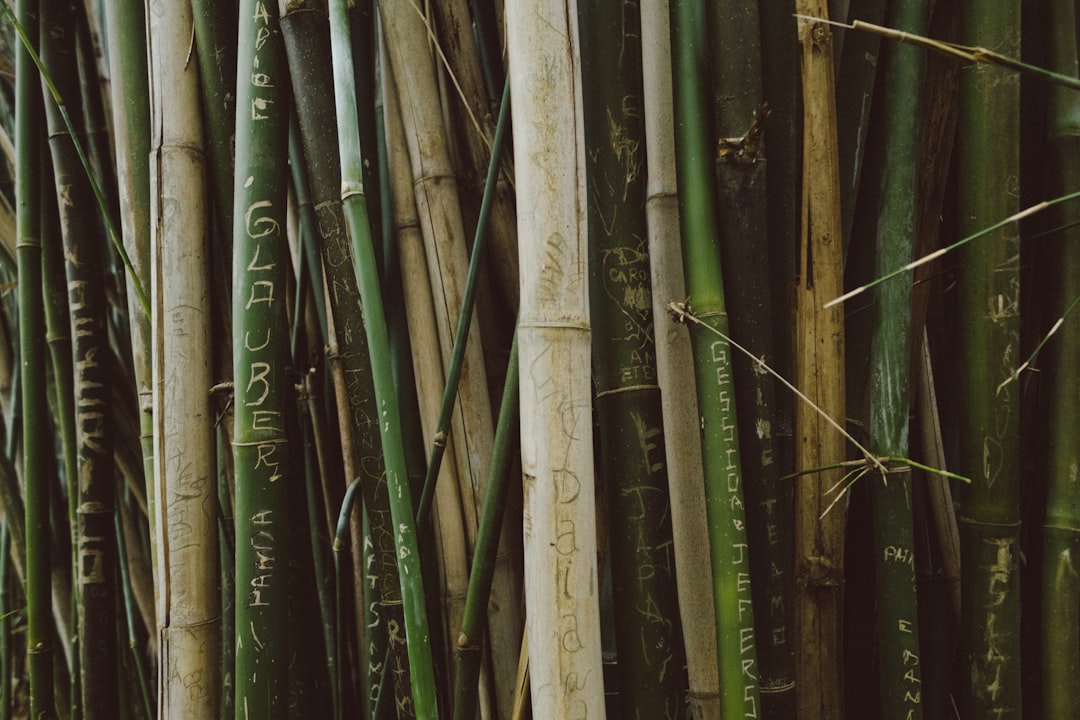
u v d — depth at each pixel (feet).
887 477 2.49
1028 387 3.10
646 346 2.52
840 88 2.66
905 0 2.60
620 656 2.50
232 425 3.09
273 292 2.53
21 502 4.37
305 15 2.60
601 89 2.54
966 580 2.55
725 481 2.24
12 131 4.19
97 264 3.51
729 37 2.33
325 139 2.63
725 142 2.32
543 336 2.15
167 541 2.69
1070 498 2.56
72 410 3.65
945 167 2.93
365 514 2.85
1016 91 2.43
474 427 3.01
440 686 2.94
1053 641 2.57
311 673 3.09
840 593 2.56
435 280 3.01
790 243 2.54
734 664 2.22
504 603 3.03
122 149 3.06
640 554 2.47
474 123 2.86
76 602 3.72
